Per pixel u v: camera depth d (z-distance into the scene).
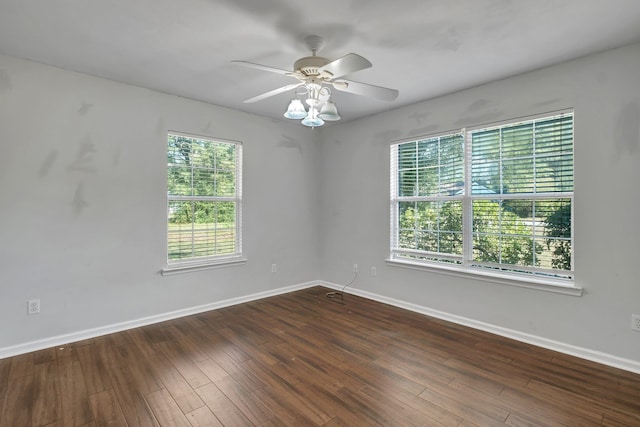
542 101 2.85
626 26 2.19
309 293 4.55
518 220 3.07
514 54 2.60
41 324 2.80
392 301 4.03
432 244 3.71
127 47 2.49
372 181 4.25
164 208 3.49
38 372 2.41
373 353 2.73
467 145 3.37
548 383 2.27
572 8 1.99
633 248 2.44
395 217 4.07
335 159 4.72
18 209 2.70
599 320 2.58
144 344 2.90
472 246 3.39
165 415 1.94
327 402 2.06
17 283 2.70
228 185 4.04
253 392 2.17
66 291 2.92
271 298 4.31
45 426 1.84
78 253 2.98
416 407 2.01
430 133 3.65
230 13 2.05
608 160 2.54
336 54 2.59
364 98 3.61
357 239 4.44
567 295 2.73
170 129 3.51
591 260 2.62
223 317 3.59
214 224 3.92
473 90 3.29
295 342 2.95
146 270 3.37
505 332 3.07
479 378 2.34
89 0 1.91
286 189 4.57
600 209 2.58
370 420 1.90
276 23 2.16
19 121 2.69
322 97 2.49
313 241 4.91
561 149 2.81
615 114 2.50
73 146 2.94
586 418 1.90
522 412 1.96
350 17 2.09
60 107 2.87
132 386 2.24
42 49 2.53
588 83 2.62
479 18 2.10
